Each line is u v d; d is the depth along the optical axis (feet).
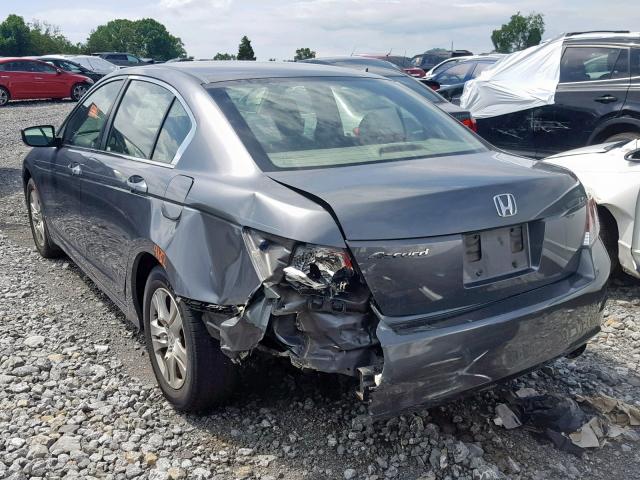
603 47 27.68
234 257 9.80
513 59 31.22
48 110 71.46
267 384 12.41
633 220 16.61
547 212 10.27
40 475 9.96
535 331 9.93
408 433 10.92
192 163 11.31
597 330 11.26
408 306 9.12
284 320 9.52
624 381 12.97
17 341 14.46
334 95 12.78
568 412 11.34
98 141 14.97
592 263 11.04
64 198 16.31
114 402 12.01
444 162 11.14
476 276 9.65
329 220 8.99
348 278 8.89
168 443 10.78
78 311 16.25
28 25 341.82
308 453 10.56
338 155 11.08
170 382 11.65
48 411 11.69
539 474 10.13
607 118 27.17
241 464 10.31
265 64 13.98
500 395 12.00
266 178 10.16
